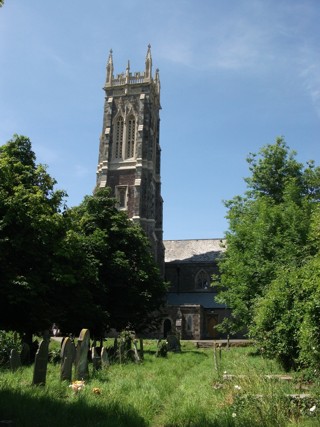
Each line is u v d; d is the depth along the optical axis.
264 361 19.94
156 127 83.69
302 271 15.87
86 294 29.22
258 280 31.42
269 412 9.22
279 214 32.25
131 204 69.88
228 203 42.16
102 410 10.09
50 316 25.97
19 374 15.30
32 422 8.77
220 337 66.31
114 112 75.88
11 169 28.19
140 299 37.94
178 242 83.56
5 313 25.83
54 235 27.45
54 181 30.86
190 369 22.11
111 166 72.81
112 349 27.33
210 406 10.92
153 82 79.00
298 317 15.27
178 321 62.69
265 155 41.97
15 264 25.08
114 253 37.19
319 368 11.80
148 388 13.61
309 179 39.72
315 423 8.57
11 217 24.48
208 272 74.94
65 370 14.79
